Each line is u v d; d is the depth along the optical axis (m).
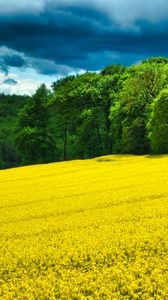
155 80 71.19
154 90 70.62
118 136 76.75
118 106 72.31
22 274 15.55
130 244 17.47
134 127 69.19
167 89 64.44
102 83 83.25
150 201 26.92
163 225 20.27
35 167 63.34
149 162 52.75
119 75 83.19
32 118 90.25
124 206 26.14
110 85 82.81
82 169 53.88
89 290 13.55
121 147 77.12
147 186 32.53
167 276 13.88
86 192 33.19
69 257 16.92
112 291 13.40
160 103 62.16
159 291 13.03
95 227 21.58
